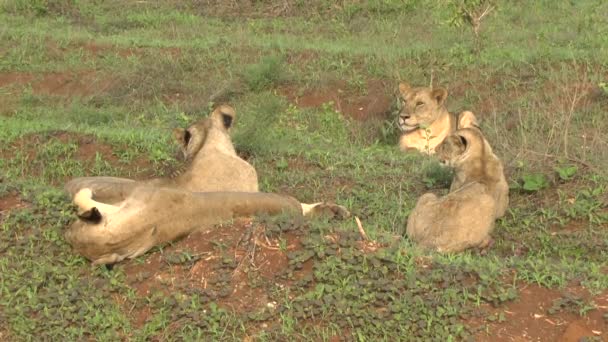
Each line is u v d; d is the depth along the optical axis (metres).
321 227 9.90
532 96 18.66
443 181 13.34
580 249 11.54
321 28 26.17
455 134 11.66
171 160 13.92
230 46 23.12
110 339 8.95
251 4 28.20
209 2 28.56
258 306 9.15
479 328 8.84
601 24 23.78
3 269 9.92
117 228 9.60
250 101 20.20
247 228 9.94
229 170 11.17
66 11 27.73
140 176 13.57
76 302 9.41
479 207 10.69
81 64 22.22
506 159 14.20
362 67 21.33
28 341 9.05
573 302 9.04
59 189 11.87
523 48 21.78
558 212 12.52
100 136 14.76
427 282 9.31
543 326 8.91
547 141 14.90
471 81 19.97
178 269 9.61
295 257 9.48
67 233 9.95
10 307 9.45
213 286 9.38
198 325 8.98
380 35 24.83
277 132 16.70
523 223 12.32
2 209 10.98
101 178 11.29
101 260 9.77
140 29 26.45
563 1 26.77
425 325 8.86
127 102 20.64
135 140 14.68
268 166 14.18
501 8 25.73
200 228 10.05
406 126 17.47
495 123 16.08
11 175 13.11
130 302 9.36
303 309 9.02
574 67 19.75
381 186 13.34
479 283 9.33
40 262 10.00
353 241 9.74
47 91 21.20
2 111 19.44
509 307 9.11
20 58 22.55
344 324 8.92
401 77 20.36
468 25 23.55
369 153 15.23
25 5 27.66
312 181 13.43
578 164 13.71
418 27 25.41
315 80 20.72
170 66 21.83
